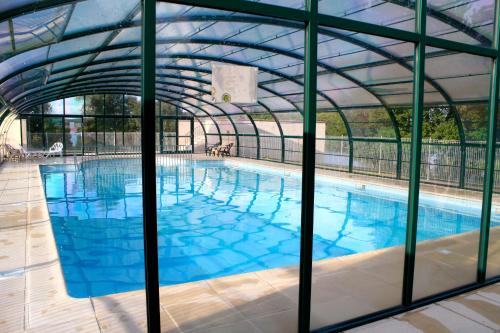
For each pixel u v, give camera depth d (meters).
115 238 6.32
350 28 2.56
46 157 17.31
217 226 7.17
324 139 13.87
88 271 4.98
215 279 3.59
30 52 6.89
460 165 9.71
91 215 7.73
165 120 20.56
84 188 10.50
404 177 11.20
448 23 6.21
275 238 6.47
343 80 10.23
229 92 3.29
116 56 9.77
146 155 2.04
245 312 2.95
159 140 20.52
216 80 3.28
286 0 5.59
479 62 7.47
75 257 5.47
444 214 8.23
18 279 3.52
